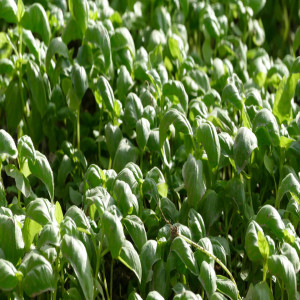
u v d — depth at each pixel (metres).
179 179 0.83
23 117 0.90
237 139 0.75
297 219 0.78
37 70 0.86
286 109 0.85
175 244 0.69
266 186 0.83
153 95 0.88
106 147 0.89
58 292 0.71
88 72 0.88
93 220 0.72
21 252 0.65
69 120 0.91
